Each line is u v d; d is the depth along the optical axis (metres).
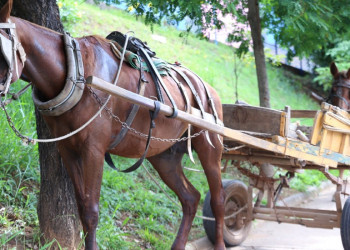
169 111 4.21
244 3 8.19
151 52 4.80
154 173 7.65
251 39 9.09
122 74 4.34
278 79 16.14
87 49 4.15
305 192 9.59
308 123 12.86
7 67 3.53
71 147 4.15
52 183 4.79
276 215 6.28
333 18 7.98
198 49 13.81
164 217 6.50
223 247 5.62
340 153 5.76
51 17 4.80
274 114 5.30
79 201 4.24
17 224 4.92
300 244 6.72
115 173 6.88
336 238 7.08
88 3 12.60
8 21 3.59
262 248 6.46
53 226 4.77
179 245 5.37
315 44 8.62
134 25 11.72
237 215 6.44
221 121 5.39
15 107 6.57
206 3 6.55
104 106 4.02
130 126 4.40
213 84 11.70
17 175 5.53
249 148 5.96
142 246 5.55
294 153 5.30
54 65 3.91
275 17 8.41
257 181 6.40
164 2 6.30
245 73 14.97
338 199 5.88
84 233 4.51
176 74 5.21
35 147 5.99
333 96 7.68
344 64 13.20
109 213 5.94
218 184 5.53
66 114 3.96
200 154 5.42
